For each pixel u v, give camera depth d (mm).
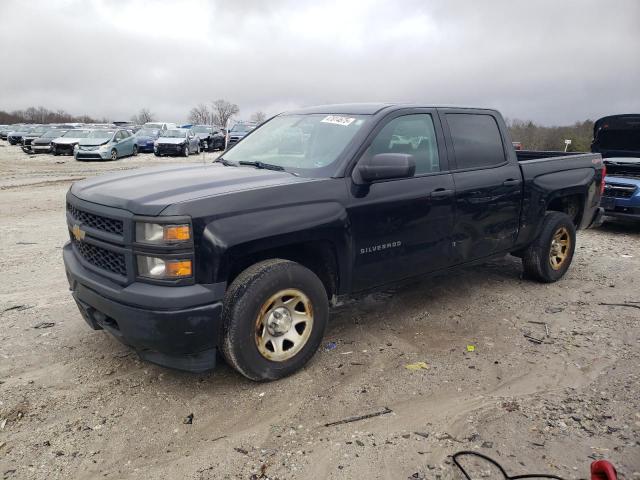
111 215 3248
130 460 2809
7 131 50562
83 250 3631
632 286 5863
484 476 2662
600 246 8031
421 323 4695
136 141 29594
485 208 4773
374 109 4281
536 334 4473
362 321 4727
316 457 2818
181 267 3072
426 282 5859
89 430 3061
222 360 3924
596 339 4363
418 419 3174
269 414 3230
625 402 3359
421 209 4215
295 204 3488
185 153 29562
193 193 3270
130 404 3332
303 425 3119
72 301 5164
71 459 2811
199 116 98562
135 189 3424
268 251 3607
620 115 9992
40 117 125375
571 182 5746
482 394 3473
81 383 3578
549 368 3840
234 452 2869
